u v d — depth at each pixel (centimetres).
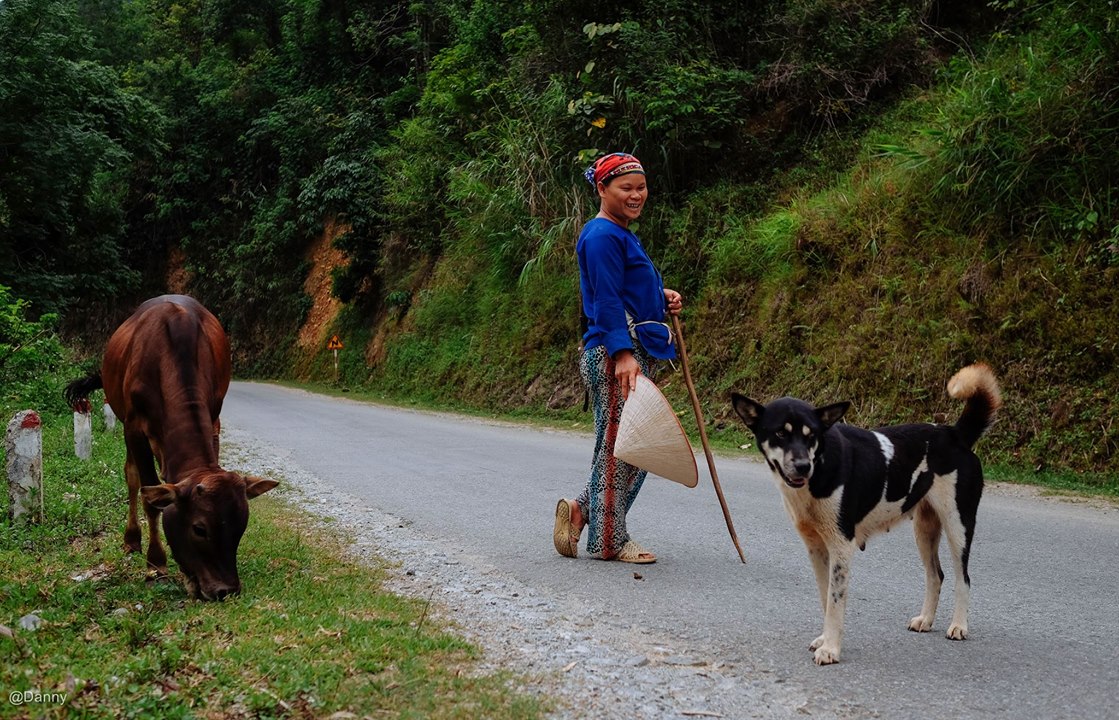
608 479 583
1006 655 403
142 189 4056
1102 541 634
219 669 360
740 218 1617
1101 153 1104
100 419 1385
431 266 2773
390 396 2434
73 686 335
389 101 3019
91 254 2561
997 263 1131
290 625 425
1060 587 515
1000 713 338
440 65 2520
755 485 888
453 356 2262
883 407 1158
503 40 2288
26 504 673
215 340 600
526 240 2047
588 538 595
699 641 427
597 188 586
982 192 1200
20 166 2161
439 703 339
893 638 430
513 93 2081
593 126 1739
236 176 3875
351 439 1348
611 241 562
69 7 2362
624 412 550
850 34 1678
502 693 350
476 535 673
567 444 1282
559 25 1884
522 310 2077
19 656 371
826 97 1683
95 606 463
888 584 525
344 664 373
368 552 615
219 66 3841
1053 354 1019
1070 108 1130
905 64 1650
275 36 4044
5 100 2075
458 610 477
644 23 1788
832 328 1303
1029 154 1147
